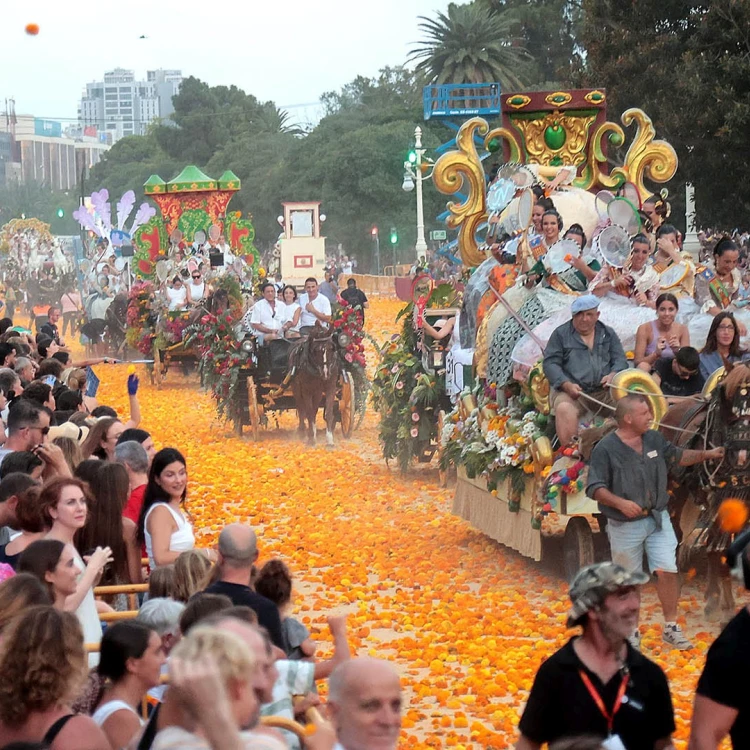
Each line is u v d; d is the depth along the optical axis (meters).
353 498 23.91
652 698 7.36
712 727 7.18
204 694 4.91
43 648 7.04
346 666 6.29
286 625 9.83
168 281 47.28
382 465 27.92
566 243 19.28
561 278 19.28
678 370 16.53
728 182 53.06
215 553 12.33
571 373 16.42
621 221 20.58
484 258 22.94
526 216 20.98
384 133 133.25
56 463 12.86
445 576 17.41
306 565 18.59
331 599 16.53
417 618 15.29
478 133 23.20
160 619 8.67
